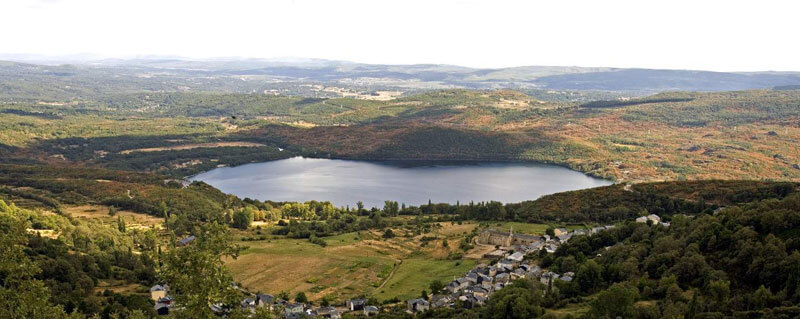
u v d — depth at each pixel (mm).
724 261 133125
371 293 184625
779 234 135750
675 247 149750
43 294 76062
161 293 156000
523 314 132500
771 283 120188
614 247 172125
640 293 131000
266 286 191625
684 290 128750
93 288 156375
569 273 165875
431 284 178000
